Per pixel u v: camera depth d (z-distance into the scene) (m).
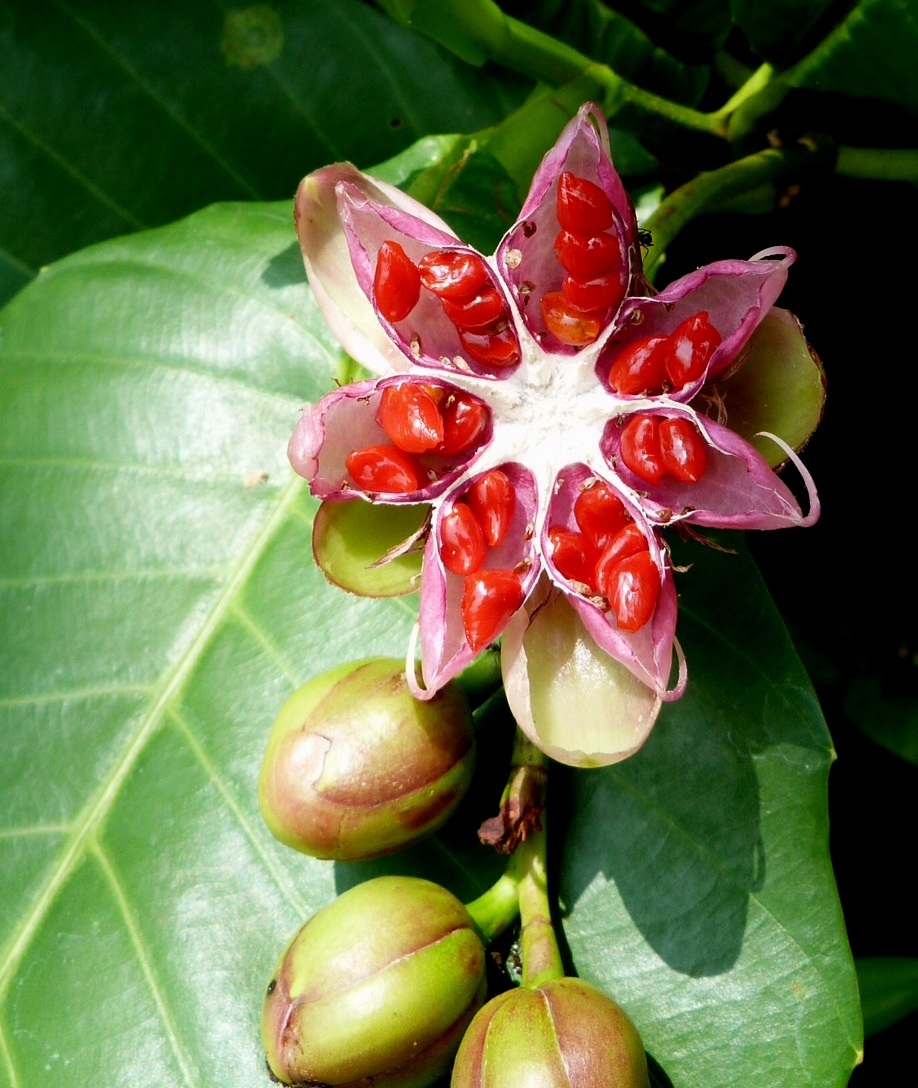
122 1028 0.16
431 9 0.16
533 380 0.16
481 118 0.21
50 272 0.20
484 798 0.16
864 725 0.19
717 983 0.15
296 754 0.15
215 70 0.21
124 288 0.19
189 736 0.17
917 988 0.17
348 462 0.15
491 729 0.16
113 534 0.18
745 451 0.14
